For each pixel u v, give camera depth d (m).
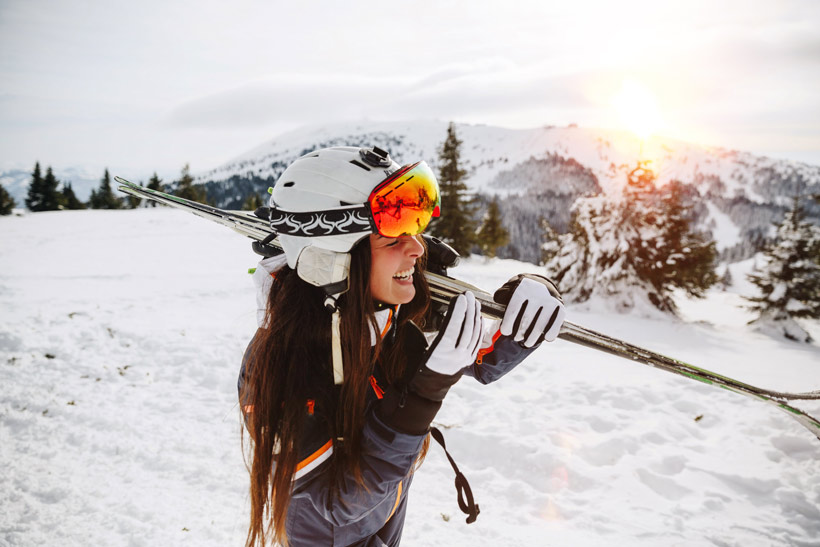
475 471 3.87
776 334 10.48
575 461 3.90
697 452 4.14
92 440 4.10
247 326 7.32
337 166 1.14
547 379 5.62
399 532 1.55
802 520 3.28
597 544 3.06
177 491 3.47
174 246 17.81
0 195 45.16
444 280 1.39
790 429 4.31
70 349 6.17
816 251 10.66
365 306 1.16
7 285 10.56
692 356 7.82
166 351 6.22
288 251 1.19
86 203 58.81
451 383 1.11
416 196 1.15
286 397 1.16
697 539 3.12
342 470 1.13
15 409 4.63
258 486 1.23
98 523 3.12
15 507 3.25
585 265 11.50
